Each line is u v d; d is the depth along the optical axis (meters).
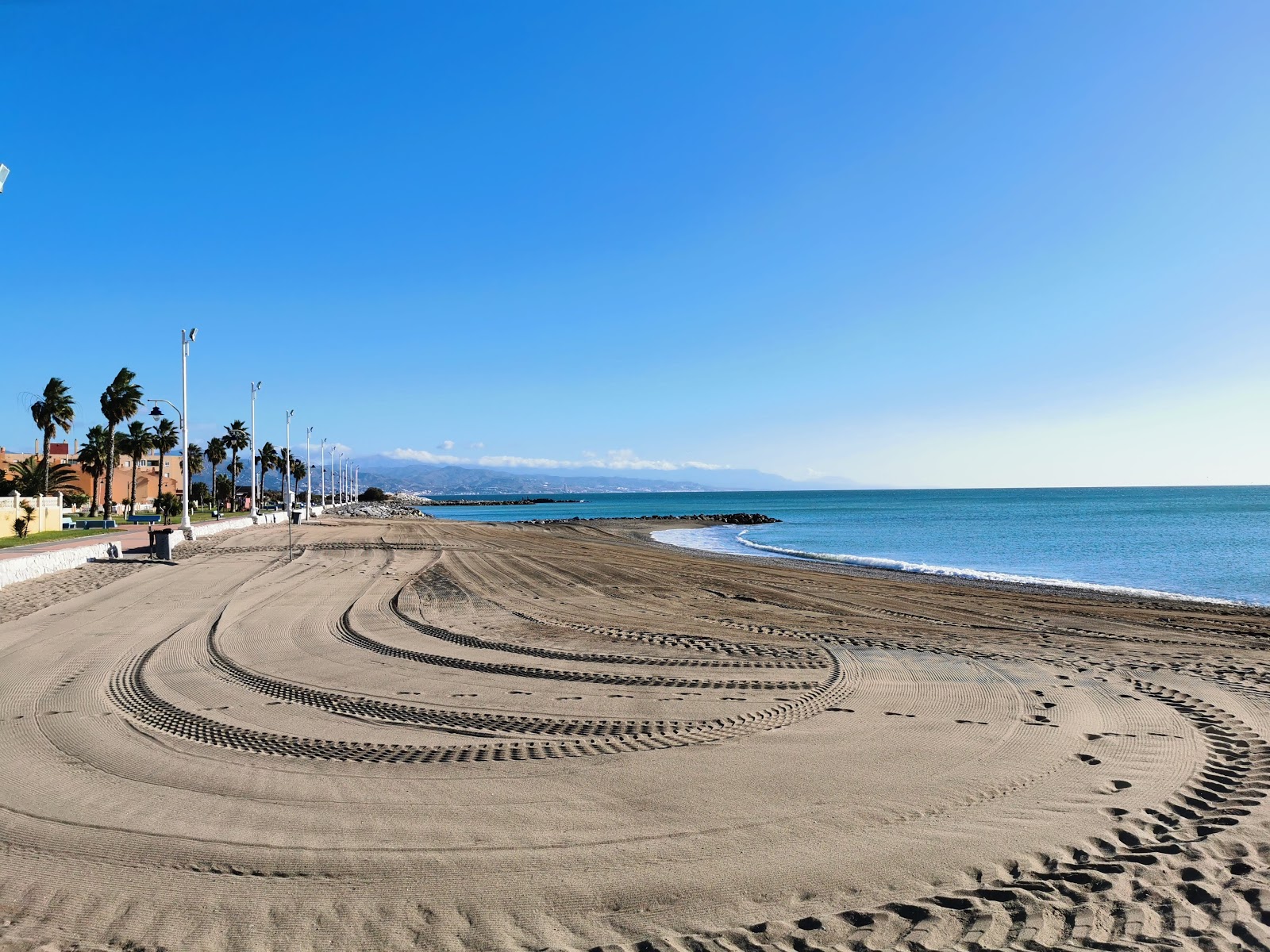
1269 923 4.12
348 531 48.97
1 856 5.01
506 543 39.78
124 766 6.77
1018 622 15.95
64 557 24.11
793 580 24.28
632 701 9.13
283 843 5.20
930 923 4.18
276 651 12.12
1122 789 6.13
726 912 4.33
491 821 5.57
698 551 40.62
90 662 11.24
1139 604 19.25
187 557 28.56
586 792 6.15
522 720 8.33
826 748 7.27
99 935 4.11
